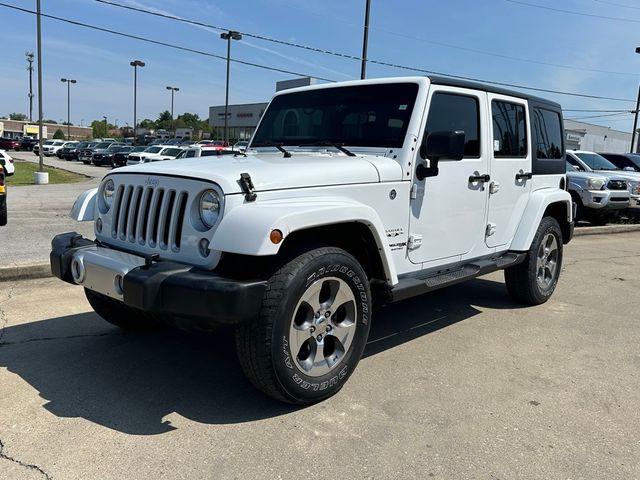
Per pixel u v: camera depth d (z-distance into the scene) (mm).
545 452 2871
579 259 8844
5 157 23172
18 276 5934
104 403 3264
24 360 3865
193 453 2758
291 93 4715
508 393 3576
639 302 6086
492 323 5082
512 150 5020
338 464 2701
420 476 2625
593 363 4160
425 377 3789
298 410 3244
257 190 2988
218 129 60906
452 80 4203
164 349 4148
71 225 9852
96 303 4180
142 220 3365
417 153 3844
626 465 2770
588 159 14445
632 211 13617
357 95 4238
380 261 3555
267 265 3055
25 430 2928
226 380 3633
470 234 4531
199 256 3027
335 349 3408
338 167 3412
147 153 28719
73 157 43906
